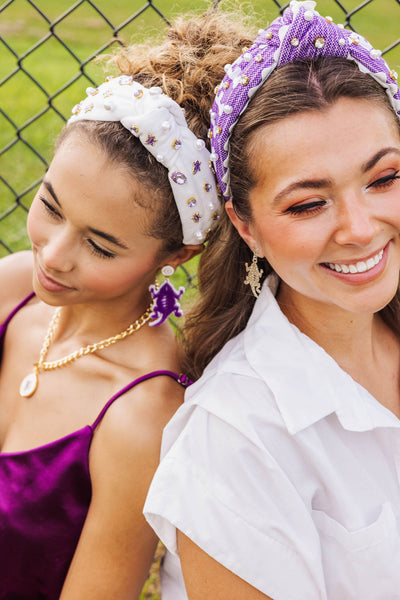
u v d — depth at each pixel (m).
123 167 1.33
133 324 1.59
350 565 1.32
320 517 1.33
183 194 1.38
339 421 1.36
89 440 1.52
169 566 1.62
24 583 1.59
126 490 1.49
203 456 1.30
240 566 1.26
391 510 1.33
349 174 1.19
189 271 2.91
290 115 1.19
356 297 1.28
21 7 7.38
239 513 1.27
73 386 1.59
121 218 1.35
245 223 1.38
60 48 6.17
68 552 1.55
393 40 6.05
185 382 1.57
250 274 1.46
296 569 1.26
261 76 1.25
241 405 1.32
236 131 1.29
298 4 1.27
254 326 1.45
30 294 1.76
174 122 1.37
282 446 1.31
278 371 1.35
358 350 1.47
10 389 1.70
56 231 1.40
